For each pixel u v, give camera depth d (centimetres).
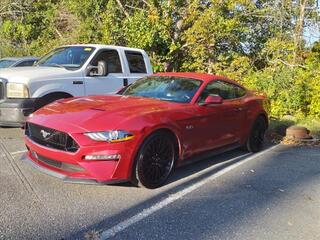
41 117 515
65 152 470
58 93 763
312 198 518
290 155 746
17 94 726
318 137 909
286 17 1364
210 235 400
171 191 518
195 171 613
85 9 1659
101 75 819
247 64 1342
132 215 438
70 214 432
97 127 470
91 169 463
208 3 1414
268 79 1236
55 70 784
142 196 494
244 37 1420
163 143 524
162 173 530
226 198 504
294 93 1195
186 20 1387
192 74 670
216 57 1412
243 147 745
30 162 521
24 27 2120
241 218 445
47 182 523
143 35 1380
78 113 505
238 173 614
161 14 1434
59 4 2000
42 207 446
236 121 675
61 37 1912
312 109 1181
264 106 765
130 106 535
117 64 874
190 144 568
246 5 1358
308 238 405
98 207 454
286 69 1252
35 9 2153
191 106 579
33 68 796
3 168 571
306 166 670
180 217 440
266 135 910
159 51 1444
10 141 730
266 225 430
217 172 614
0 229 390
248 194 522
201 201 489
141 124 490
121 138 471
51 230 394
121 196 490
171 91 616
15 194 478
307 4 1318
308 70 1230
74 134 466
